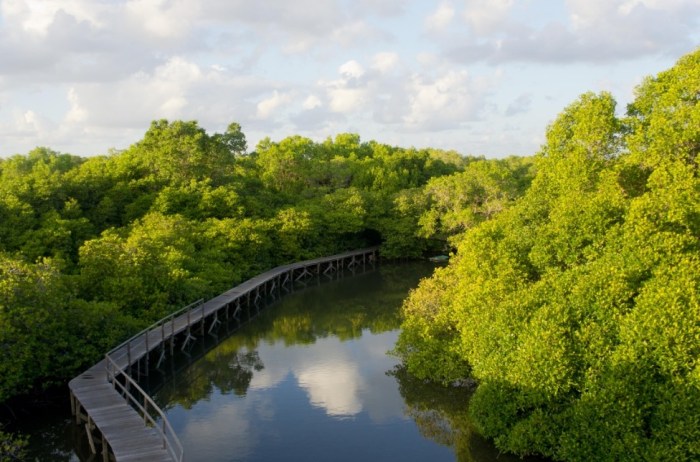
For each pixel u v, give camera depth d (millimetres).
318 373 23016
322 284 44250
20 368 16797
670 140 18516
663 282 13125
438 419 18188
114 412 15719
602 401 12508
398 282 43938
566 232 16656
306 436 17234
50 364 18422
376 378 22141
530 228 19906
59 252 28766
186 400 20422
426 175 72500
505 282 17359
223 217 43000
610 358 12961
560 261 16984
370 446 16484
